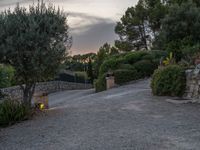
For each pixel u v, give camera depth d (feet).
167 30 89.61
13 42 30.45
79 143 21.20
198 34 86.84
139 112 30.94
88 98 48.85
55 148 20.52
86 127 25.79
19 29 31.09
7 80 50.83
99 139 21.79
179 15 89.20
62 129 25.75
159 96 40.11
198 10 90.48
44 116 32.14
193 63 42.27
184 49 68.80
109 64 75.61
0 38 30.68
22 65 31.19
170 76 39.58
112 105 35.99
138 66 72.23
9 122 29.76
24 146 21.74
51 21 32.83
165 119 27.12
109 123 26.71
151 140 20.79
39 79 33.50
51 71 33.63
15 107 31.19
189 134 21.83
